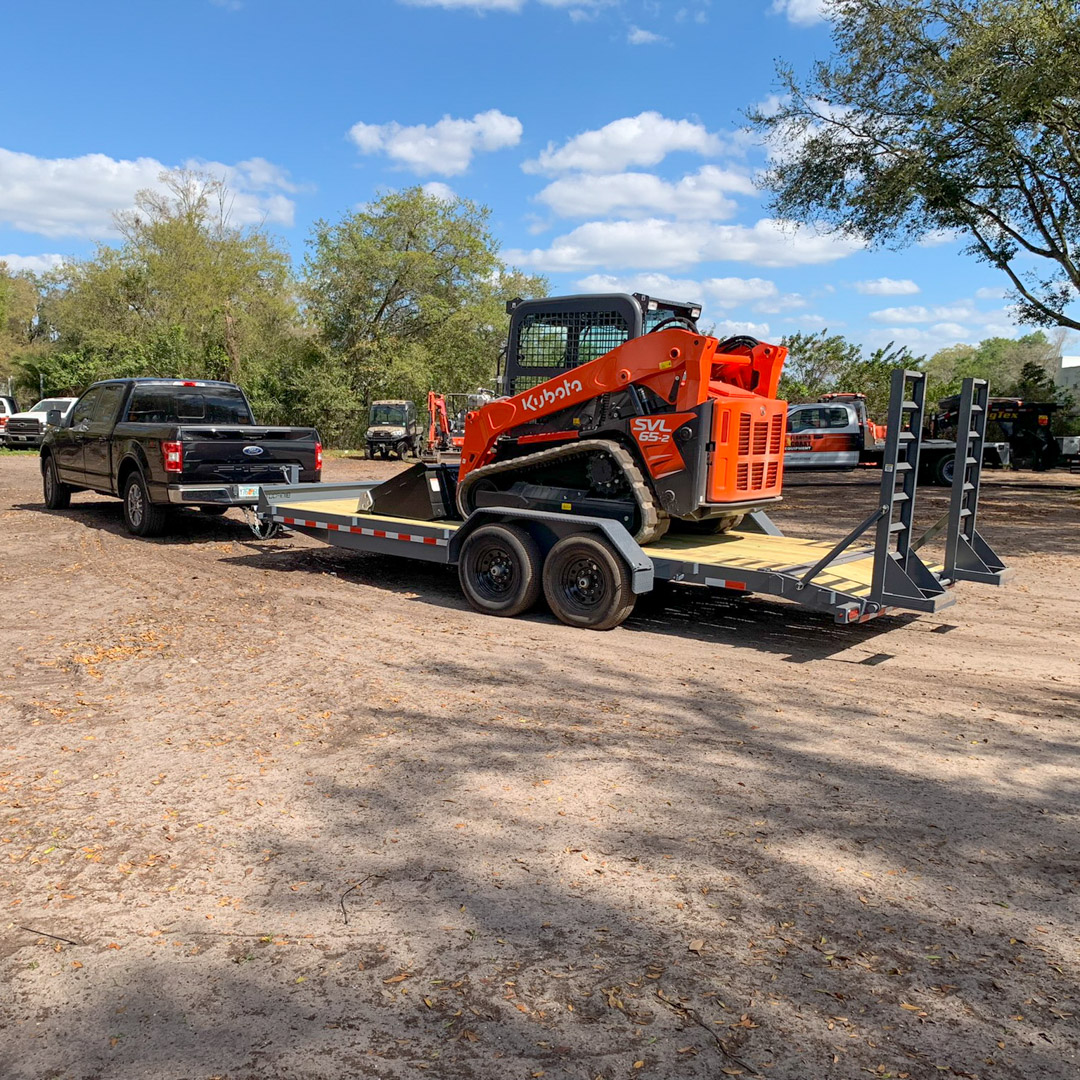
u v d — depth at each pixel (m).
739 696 5.80
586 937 3.07
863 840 3.81
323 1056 2.48
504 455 8.49
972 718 5.43
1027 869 3.59
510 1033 2.58
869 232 17.95
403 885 3.40
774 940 3.07
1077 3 14.23
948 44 15.68
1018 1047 2.55
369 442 33.31
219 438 11.44
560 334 8.38
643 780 4.41
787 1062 2.47
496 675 6.20
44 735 4.98
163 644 6.93
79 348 45.19
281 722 5.23
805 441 25.12
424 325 41.75
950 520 7.54
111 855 3.63
